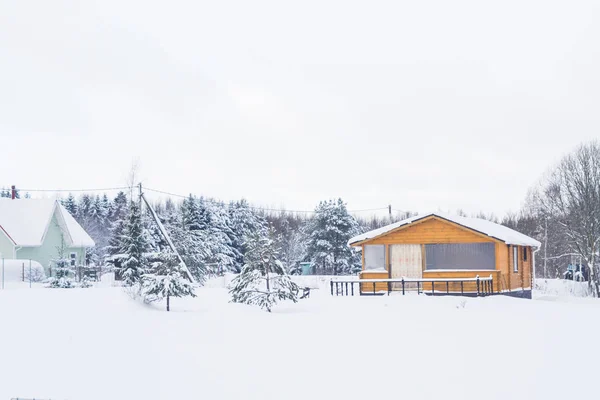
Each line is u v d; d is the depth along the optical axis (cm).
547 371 1046
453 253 2906
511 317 1834
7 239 4000
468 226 2803
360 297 2564
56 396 845
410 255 2955
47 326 1209
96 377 936
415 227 2942
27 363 974
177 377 958
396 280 2728
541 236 5653
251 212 7394
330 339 1351
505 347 1275
